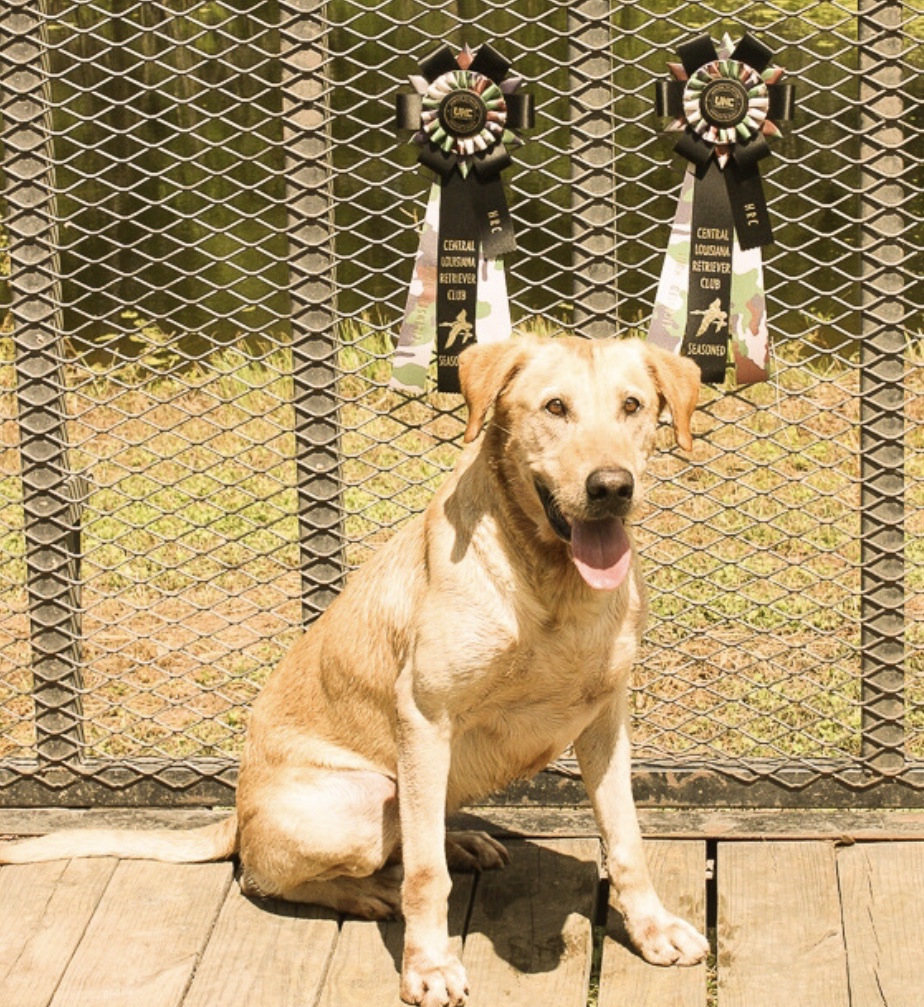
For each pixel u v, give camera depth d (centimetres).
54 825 354
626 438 308
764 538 440
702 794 351
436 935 316
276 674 339
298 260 345
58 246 349
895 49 335
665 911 325
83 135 699
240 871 343
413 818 316
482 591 313
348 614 330
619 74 706
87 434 497
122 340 616
